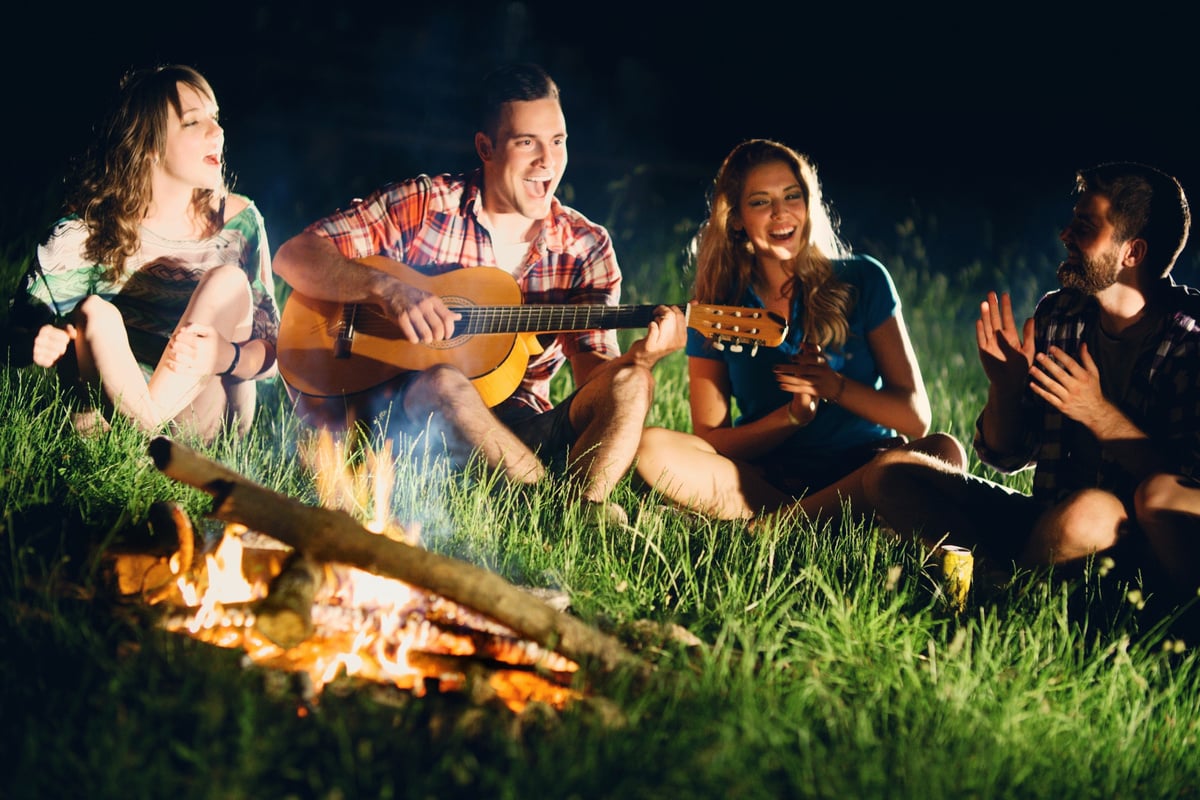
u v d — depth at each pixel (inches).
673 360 300.7
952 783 129.7
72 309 211.5
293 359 215.8
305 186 473.4
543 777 122.3
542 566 174.2
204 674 133.3
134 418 197.5
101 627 142.6
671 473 207.8
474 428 201.0
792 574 181.5
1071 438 198.8
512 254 223.9
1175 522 178.5
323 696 133.8
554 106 217.3
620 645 148.5
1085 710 151.1
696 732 131.3
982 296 422.6
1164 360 190.2
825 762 131.9
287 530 140.4
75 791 117.7
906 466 201.3
